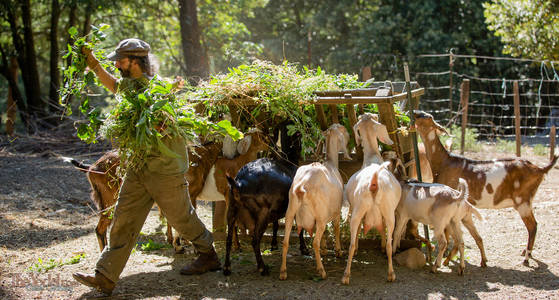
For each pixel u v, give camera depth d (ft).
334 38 78.54
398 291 16.15
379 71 69.97
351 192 17.72
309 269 18.42
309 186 16.75
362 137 19.16
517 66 67.21
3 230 23.17
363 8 75.46
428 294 15.90
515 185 19.34
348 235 20.93
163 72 71.05
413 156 22.02
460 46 68.33
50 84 61.52
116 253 15.66
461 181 17.51
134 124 15.39
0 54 63.77
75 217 26.25
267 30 84.53
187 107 16.46
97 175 19.44
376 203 16.70
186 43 50.34
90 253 20.36
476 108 67.51
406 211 18.42
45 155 45.27
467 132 48.98
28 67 60.95
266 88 19.40
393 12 70.38
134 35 68.74
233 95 19.61
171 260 19.61
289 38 77.61
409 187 18.47
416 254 18.78
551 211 26.45
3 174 36.42
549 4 47.09
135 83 15.84
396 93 22.84
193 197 20.54
